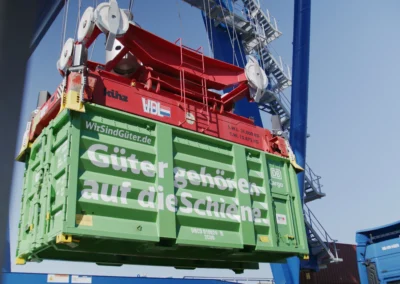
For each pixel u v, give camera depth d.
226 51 14.84
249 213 6.21
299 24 14.54
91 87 5.26
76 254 5.66
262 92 7.45
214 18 14.82
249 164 6.72
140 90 5.82
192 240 5.44
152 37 6.37
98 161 5.04
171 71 6.62
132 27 6.15
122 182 5.13
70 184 4.69
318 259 17.16
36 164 5.75
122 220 5.00
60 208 4.72
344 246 21.33
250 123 7.23
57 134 5.30
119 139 5.34
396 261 9.51
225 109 7.45
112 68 6.77
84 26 5.59
